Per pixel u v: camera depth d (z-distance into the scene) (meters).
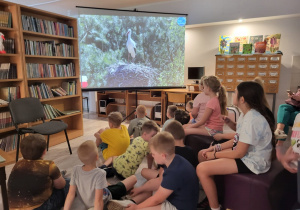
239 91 1.56
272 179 1.43
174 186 1.32
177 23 4.86
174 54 4.97
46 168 1.44
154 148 1.40
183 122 2.64
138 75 4.87
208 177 1.59
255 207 1.48
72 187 1.49
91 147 1.45
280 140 2.33
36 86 3.22
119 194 1.76
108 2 4.88
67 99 3.94
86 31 4.43
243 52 4.29
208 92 2.44
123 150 2.50
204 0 4.64
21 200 1.40
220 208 1.70
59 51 3.52
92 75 4.57
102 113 5.65
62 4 5.05
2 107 2.98
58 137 3.53
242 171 1.52
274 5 4.08
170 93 4.54
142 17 4.71
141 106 2.93
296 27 4.15
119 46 4.67
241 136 1.49
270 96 4.50
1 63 2.92
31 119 2.92
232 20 4.39
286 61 4.32
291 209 1.26
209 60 4.93
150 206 1.41
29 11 3.17
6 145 2.93
